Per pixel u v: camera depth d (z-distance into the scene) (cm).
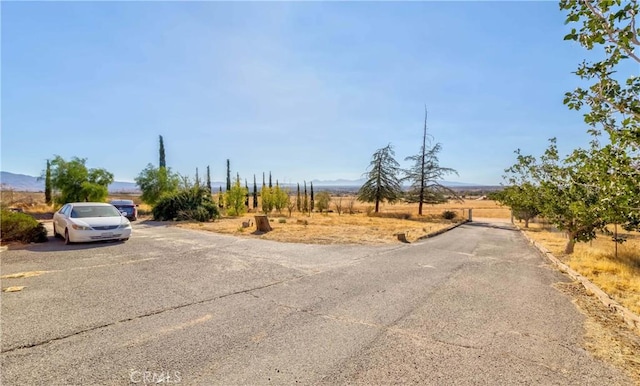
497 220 3831
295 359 358
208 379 315
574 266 882
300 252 1065
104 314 480
